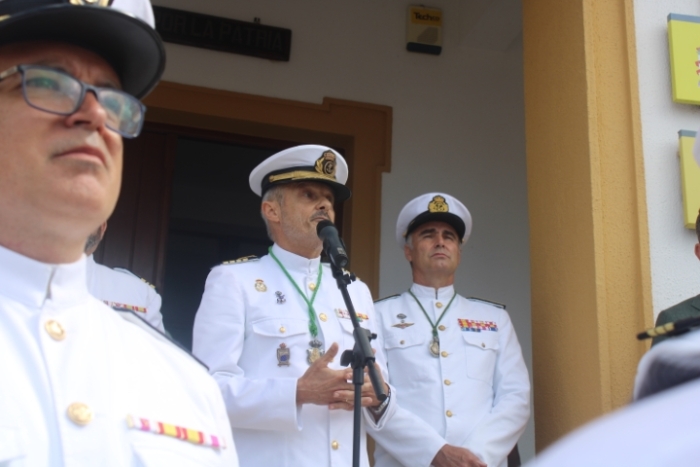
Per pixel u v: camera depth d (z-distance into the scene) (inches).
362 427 107.3
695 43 128.6
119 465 49.7
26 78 53.5
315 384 98.3
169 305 243.8
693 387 22.9
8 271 51.8
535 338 129.0
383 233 190.2
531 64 140.6
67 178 52.3
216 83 189.0
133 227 187.6
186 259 253.1
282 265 115.6
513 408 123.8
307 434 101.0
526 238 199.2
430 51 203.2
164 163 191.8
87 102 54.3
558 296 125.0
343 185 122.2
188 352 63.9
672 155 125.6
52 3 56.5
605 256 118.8
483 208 198.4
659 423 21.6
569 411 119.3
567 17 131.0
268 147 198.5
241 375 103.3
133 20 56.7
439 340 131.2
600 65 126.2
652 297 118.6
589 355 116.6
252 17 193.8
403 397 126.7
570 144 126.7
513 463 129.8
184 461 54.2
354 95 196.7
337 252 97.8
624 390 114.0
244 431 101.7
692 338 28.6
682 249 122.0
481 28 198.2
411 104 199.9
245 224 261.1
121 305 113.7
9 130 53.0
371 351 89.6
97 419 49.6
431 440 116.2
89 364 52.1
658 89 128.0
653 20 131.0
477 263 195.3
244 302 109.8
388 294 186.9
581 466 21.0
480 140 202.1
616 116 124.6
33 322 50.9
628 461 20.9
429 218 142.7
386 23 203.3
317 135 196.1
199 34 188.4
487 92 205.5
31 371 48.9
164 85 184.9
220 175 251.9
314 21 198.4
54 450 46.8
